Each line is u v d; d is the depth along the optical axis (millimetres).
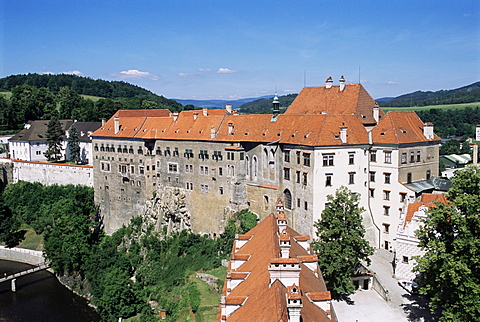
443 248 54531
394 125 88875
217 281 86688
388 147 87250
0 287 108250
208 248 101312
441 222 58250
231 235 99562
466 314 52438
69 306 98000
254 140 99375
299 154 87688
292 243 54906
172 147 117438
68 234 116812
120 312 86500
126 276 94000
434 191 89500
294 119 95188
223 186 105625
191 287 86000
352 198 72750
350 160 86938
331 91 102062
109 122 140625
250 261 51469
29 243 133250
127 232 124562
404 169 87688
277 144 94500
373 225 90812
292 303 32875
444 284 54969
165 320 80875
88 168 147750
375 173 89812
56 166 155500
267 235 54250
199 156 110688
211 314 76125
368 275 75562
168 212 116688
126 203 131250
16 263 125438
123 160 130500
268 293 38031
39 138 184250
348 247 68625
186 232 112562
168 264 101125
